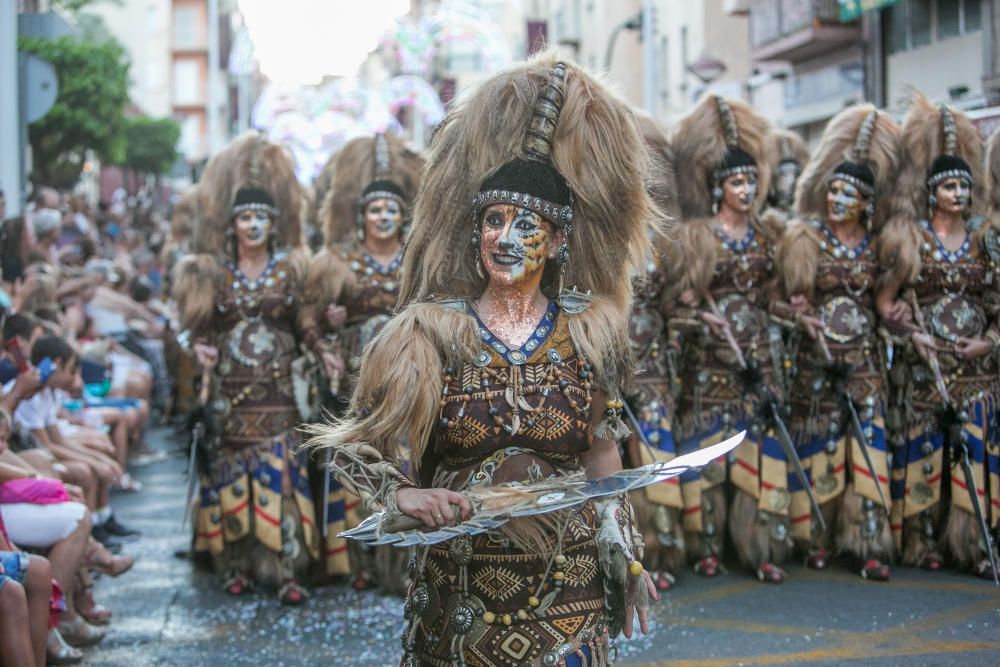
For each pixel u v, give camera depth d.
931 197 6.88
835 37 18.97
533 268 3.32
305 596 6.77
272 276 6.85
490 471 3.32
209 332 6.89
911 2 17.47
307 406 6.83
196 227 7.05
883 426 7.00
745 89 25.19
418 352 3.27
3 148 9.78
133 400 11.08
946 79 16.62
